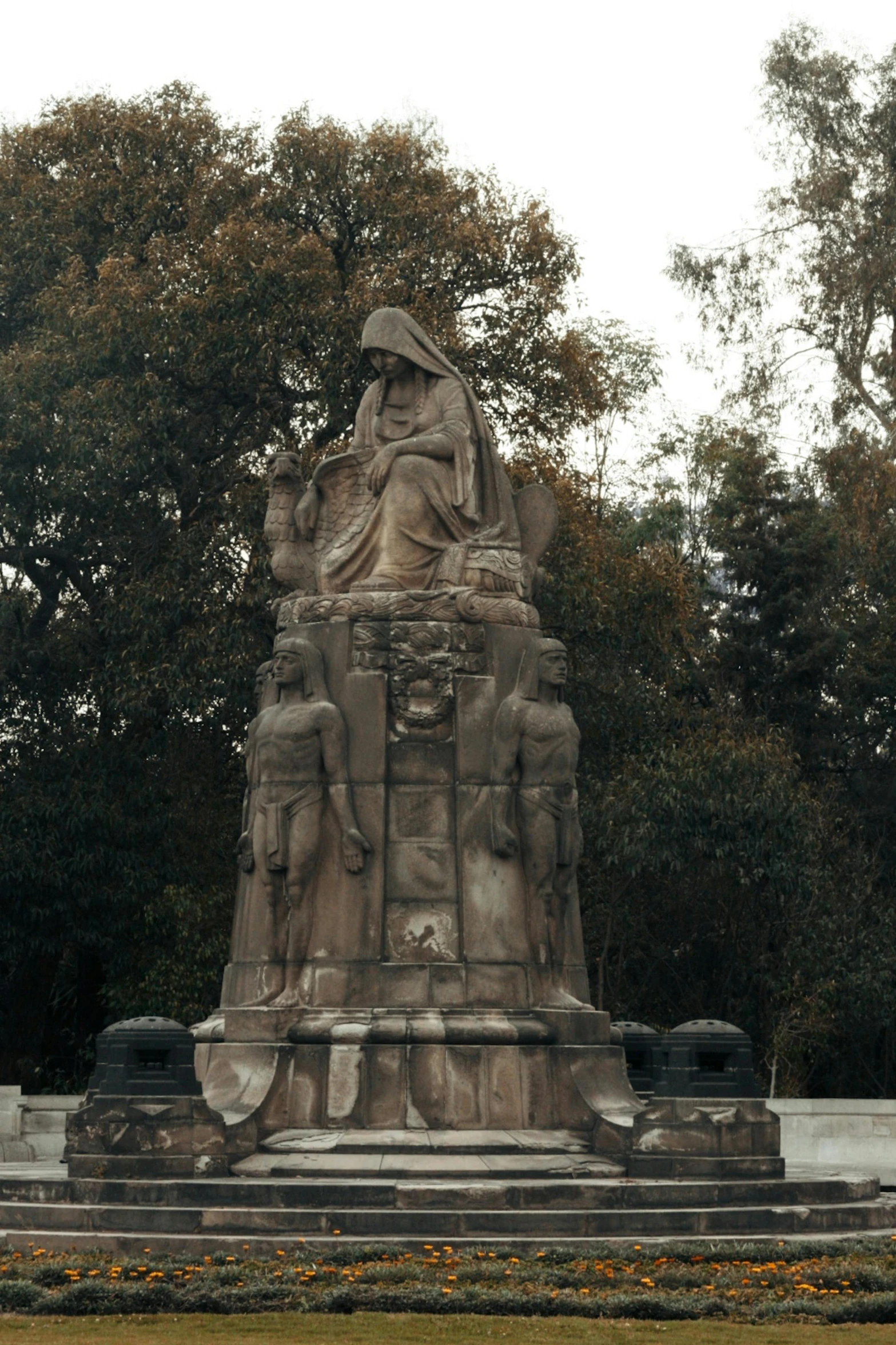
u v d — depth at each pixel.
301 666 14.61
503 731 14.50
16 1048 26.44
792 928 26.94
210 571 24.64
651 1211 11.78
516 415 26.81
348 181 26.06
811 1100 19.16
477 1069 13.45
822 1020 26.95
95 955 26.69
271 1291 9.74
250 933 14.52
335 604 14.79
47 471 25.02
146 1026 12.65
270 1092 13.43
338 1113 13.31
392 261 25.70
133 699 24.58
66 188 27.16
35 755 25.52
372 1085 13.35
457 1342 8.57
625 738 26.83
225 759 26.59
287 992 14.12
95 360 24.88
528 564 15.50
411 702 14.47
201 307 24.42
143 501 26.36
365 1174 12.44
